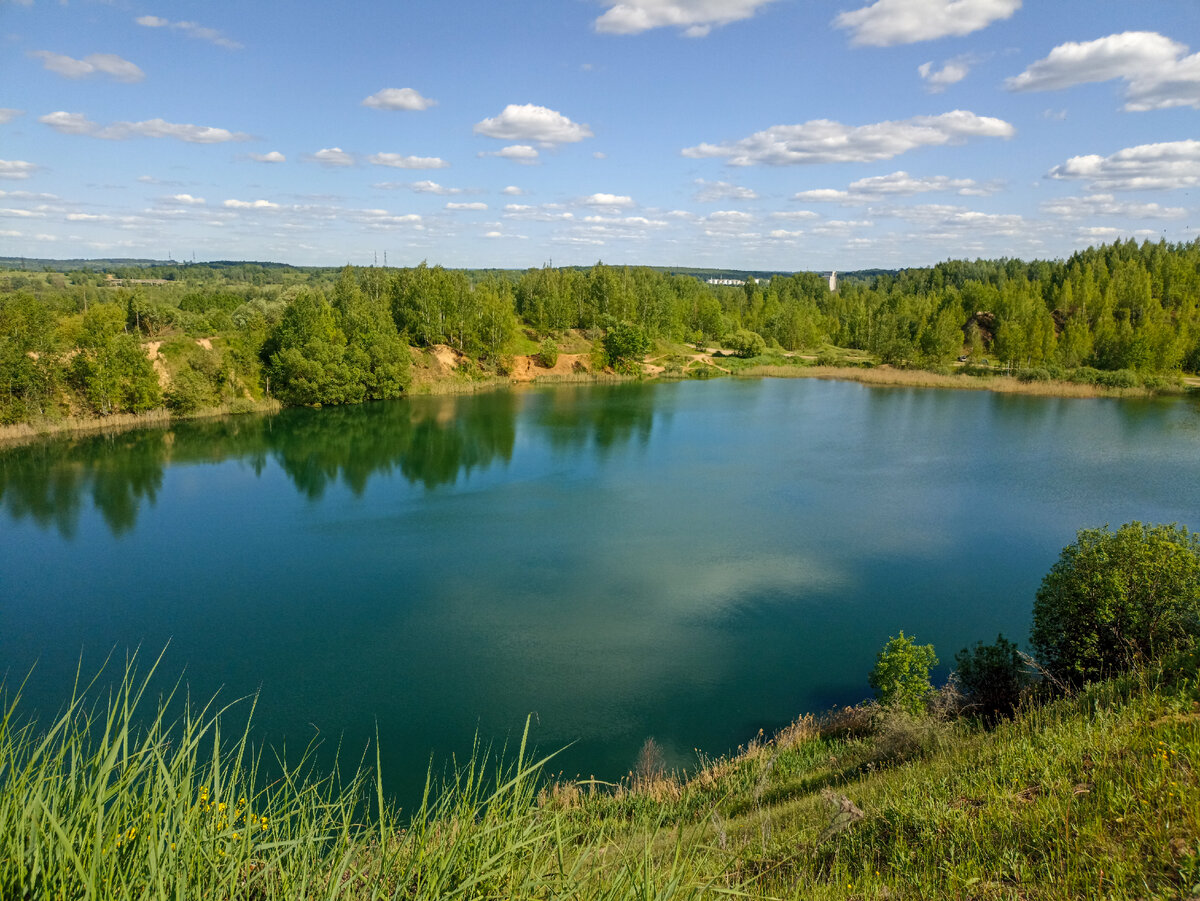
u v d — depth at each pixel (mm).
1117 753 7699
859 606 25609
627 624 24391
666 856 4285
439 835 3543
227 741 17891
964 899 5828
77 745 3129
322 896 3182
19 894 2648
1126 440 53562
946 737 12258
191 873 3018
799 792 12586
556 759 17156
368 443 54188
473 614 25375
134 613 25828
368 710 19531
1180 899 4957
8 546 32656
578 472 45625
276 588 27953
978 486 41250
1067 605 15039
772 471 45344
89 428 56688
